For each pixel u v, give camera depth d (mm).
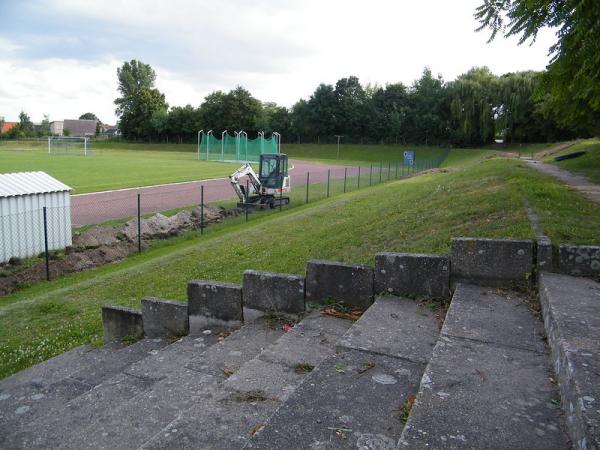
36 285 13156
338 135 106750
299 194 32156
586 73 9227
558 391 3455
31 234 15102
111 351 7230
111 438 4070
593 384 3012
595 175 21531
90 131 169500
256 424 3602
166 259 13133
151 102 121750
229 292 6789
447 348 4160
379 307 5691
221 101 114562
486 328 4598
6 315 9758
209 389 4559
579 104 15070
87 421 4645
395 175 47344
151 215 22078
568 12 8445
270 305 6598
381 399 3604
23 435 4594
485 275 5816
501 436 2920
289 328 6184
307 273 6406
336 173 51844
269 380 4344
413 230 10555
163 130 117812
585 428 2607
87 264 14938
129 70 133500
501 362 3900
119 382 5406
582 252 5559
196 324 7098
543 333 4500
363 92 108812
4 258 14359
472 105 88250
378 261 6105
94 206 24469
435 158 80812
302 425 3264
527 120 83312
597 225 7703
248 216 23594
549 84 10453
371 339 4727
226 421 3662
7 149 86750
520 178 15273
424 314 5469
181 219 20625
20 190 14812
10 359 7777
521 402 3309
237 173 25594
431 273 5945
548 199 10891
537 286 5633
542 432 2973
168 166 54000
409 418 3105
